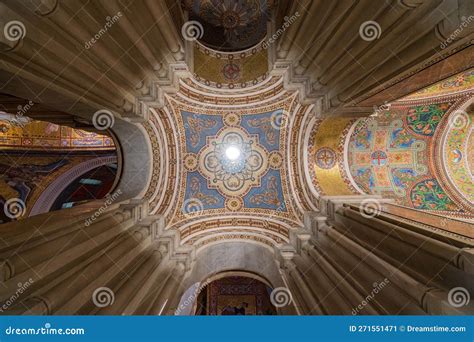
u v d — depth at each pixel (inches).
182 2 257.3
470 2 97.7
